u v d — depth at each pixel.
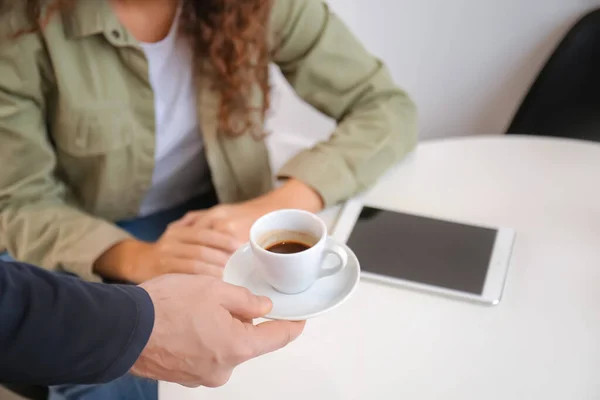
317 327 0.77
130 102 1.04
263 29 1.10
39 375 0.50
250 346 0.60
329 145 1.11
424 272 0.84
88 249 0.91
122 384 0.91
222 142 1.17
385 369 0.71
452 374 0.70
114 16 0.96
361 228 0.94
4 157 0.96
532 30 1.53
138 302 0.54
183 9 1.05
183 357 0.58
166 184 1.22
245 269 0.73
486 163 1.10
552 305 0.78
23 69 0.94
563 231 0.92
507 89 1.66
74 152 1.06
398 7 1.67
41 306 0.50
